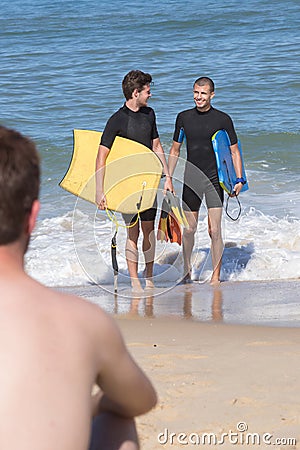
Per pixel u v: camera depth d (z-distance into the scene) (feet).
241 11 310.24
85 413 17.80
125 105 71.10
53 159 134.51
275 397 40.60
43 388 17.47
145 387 20.65
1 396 17.25
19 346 17.69
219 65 212.64
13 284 18.58
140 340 53.36
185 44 248.52
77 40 265.13
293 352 48.91
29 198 18.75
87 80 200.54
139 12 328.70
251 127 154.10
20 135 19.30
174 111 167.94
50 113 168.66
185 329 57.00
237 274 81.61
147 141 71.31
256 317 61.87
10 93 187.62
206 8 325.83
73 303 18.88
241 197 112.88
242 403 39.86
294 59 215.31
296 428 36.88
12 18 331.77
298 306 66.13
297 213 103.40
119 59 227.20
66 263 84.23
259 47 236.84
